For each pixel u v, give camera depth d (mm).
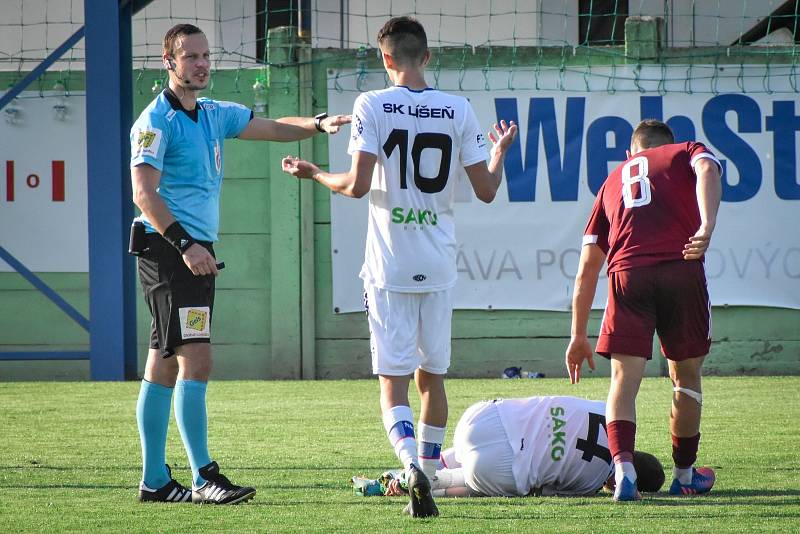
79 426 23281
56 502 14367
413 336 14258
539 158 35656
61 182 36094
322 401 28375
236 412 25938
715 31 53281
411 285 14133
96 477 16656
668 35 53844
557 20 54531
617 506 13664
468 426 14898
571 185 35625
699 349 14758
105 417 24906
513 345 35906
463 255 35688
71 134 36062
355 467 17641
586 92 35719
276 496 14789
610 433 14438
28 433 22156
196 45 14727
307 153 36125
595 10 54625
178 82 14789
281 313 36125
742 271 35312
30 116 36031
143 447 14641
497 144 15352
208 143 15031
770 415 24422
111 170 34844
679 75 35656
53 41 54688
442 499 14555
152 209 14188
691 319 14734
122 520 12906
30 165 36094
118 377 35094
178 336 14406
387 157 14156
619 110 35688
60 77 36094
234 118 15625
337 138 35969
